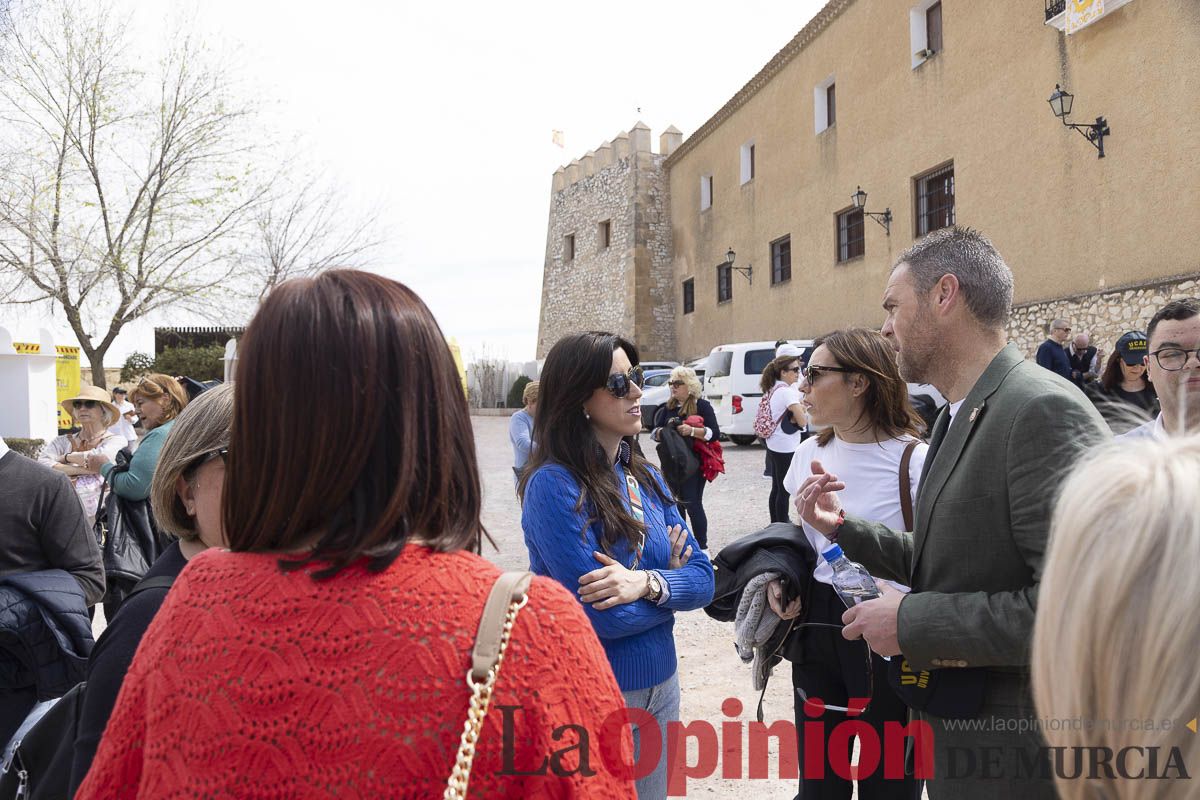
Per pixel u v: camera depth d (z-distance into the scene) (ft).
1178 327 7.23
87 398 15.19
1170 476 2.14
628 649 6.37
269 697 2.41
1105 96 31.65
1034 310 35.29
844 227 52.31
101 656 4.68
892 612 5.08
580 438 6.70
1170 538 2.02
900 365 6.01
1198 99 27.86
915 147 43.86
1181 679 1.95
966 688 4.93
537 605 2.66
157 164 48.03
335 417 2.67
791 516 21.40
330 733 2.37
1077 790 2.20
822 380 7.77
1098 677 2.10
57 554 8.03
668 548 6.99
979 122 38.78
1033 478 4.67
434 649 2.46
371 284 2.91
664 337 84.48
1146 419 3.96
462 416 2.98
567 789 2.51
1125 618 2.05
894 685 5.45
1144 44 29.86
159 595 4.93
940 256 5.72
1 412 36.17
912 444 7.59
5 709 7.19
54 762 5.31
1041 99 34.94
